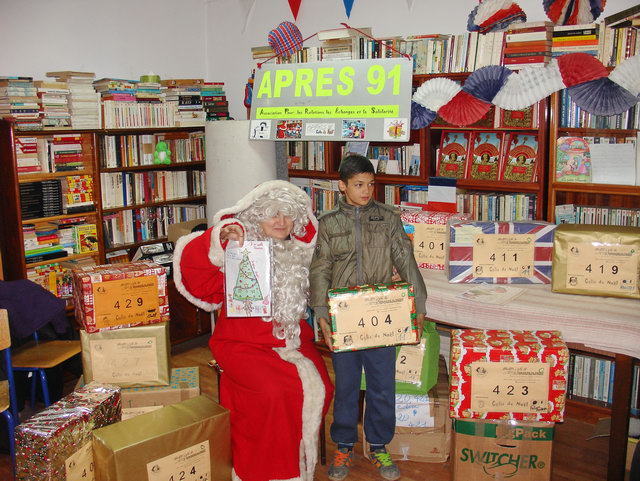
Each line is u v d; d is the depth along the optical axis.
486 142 3.37
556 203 3.26
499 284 2.61
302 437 2.25
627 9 2.75
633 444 2.40
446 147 3.50
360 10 4.10
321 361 2.43
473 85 2.98
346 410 2.41
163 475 2.01
